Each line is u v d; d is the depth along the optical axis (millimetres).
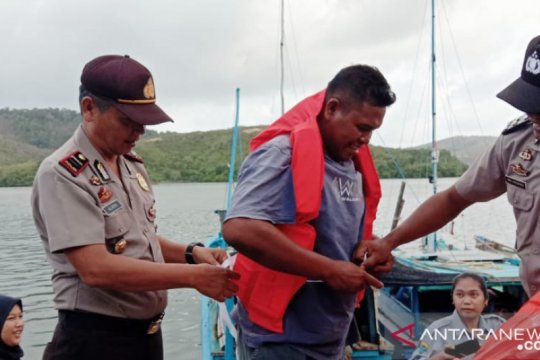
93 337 2539
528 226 2496
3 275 18031
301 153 2150
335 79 2273
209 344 5262
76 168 2461
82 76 2537
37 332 12117
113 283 2371
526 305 2020
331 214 2289
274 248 2109
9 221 38000
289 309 2344
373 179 2576
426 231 2852
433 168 9984
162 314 2822
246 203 2145
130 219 2615
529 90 2291
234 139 7812
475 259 7516
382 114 2240
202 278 2357
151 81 2562
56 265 2572
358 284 2193
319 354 2395
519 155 2520
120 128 2502
